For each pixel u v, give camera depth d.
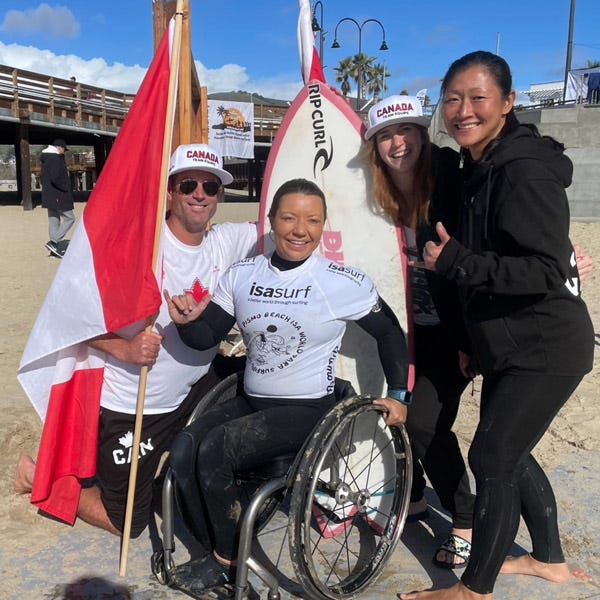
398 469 2.79
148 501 2.97
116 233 2.74
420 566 2.80
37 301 7.66
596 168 15.40
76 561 2.81
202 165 2.75
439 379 2.77
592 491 3.38
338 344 2.60
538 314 2.21
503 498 2.26
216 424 2.54
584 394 4.75
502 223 2.13
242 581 2.34
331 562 2.80
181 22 2.75
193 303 2.61
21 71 19.95
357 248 3.11
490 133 2.31
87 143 28.56
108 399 2.89
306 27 3.40
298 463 2.32
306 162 3.25
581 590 2.62
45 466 2.87
